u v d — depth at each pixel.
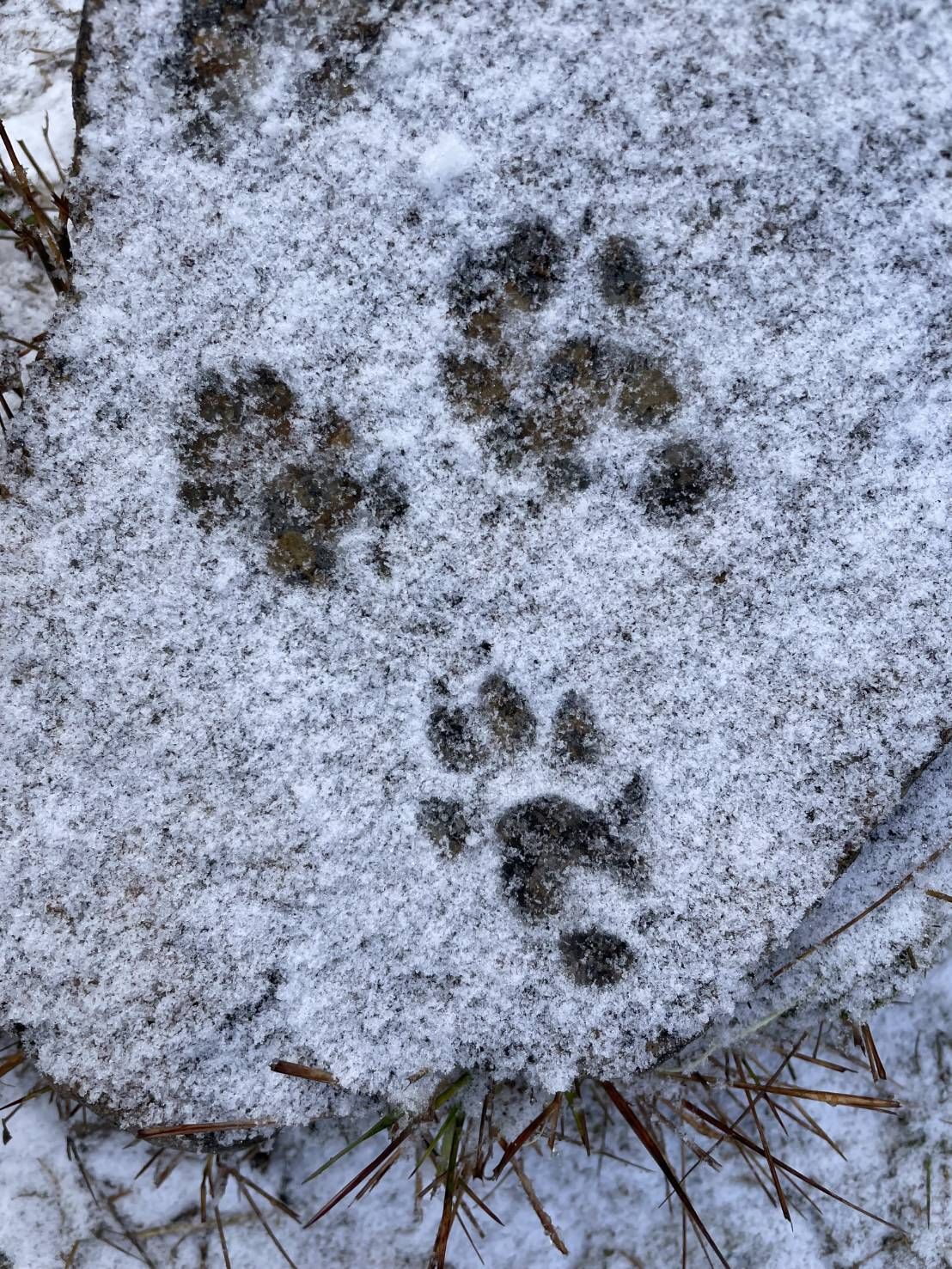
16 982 0.44
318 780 0.45
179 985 0.44
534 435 0.44
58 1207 0.48
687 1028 0.45
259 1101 0.44
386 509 0.45
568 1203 0.49
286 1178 0.48
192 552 0.44
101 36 0.44
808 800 0.44
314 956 0.45
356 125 0.44
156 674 0.44
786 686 0.44
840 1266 0.49
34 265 0.49
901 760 0.44
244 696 0.45
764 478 0.44
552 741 0.44
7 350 0.48
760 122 0.44
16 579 0.44
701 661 0.44
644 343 0.44
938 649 0.44
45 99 0.49
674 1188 0.46
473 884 0.45
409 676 0.45
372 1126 0.47
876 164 0.44
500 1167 0.45
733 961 0.44
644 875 0.44
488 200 0.44
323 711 0.45
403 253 0.44
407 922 0.45
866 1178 0.49
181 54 0.44
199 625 0.44
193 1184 0.48
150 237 0.44
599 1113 0.49
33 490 0.44
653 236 0.44
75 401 0.44
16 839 0.44
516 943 0.45
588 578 0.44
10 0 0.50
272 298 0.44
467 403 0.44
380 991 0.45
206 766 0.45
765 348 0.44
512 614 0.44
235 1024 0.44
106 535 0.44
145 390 0.44
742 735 0.44
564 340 0.44
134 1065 0.44
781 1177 0.49
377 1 0.44
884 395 0.44
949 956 0.50
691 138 0.44
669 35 0.44
